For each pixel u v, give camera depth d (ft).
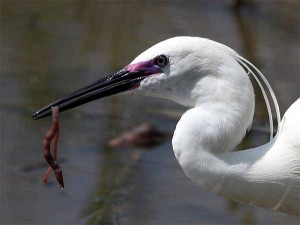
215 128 26.40
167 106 44.09
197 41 26.94
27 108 43.29
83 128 42.24
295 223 35.86
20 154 40.04
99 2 53.78
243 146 40.91
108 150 40.70
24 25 51.21
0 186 37.86
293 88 44.42
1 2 53.67
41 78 45.93
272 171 27.40
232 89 26.43
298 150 27.81
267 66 46.65
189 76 26.96
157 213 36.32
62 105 28.68
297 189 27.99
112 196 37.35
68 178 38.50
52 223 35.68
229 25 51.13
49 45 49.21
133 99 44.65
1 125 42.04
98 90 28.37
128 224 35.58
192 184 38.32
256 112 42.65
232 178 26.96
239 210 36.70
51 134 27.86
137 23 51.39
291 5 52.65
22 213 36.27
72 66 47.11
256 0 53.01
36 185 37.99
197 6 53.31
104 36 50.16
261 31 50.42
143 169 39.37
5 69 46.83
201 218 36.09
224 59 26.63
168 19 51.78
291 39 49.47
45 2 53.83
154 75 27.48
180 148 26.76
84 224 35.58
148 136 41.45
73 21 51.72
